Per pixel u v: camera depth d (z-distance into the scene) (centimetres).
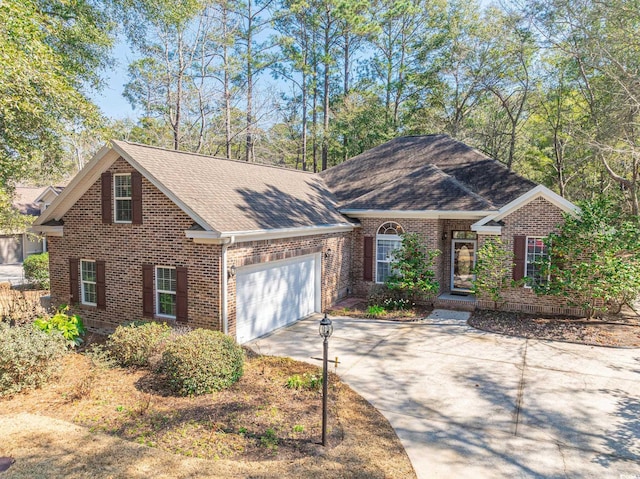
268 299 1327
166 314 1227
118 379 921
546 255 1454
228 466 591
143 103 3406
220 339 926
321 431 707
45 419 723
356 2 3300
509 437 711
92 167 1278
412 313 1554
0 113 1161
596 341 1208
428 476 600
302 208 1591
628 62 1977
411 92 3850
